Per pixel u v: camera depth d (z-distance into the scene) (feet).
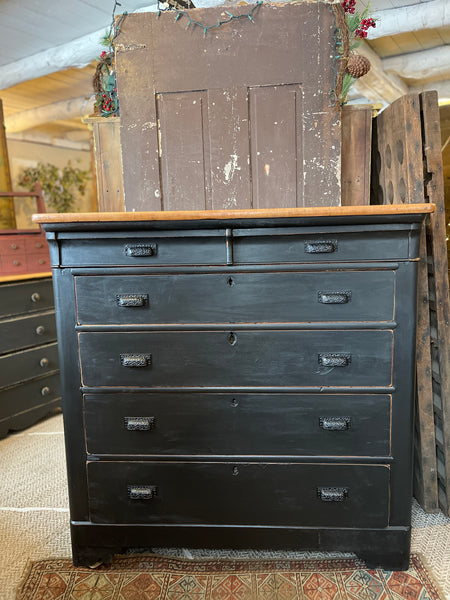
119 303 4.29
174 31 4.88
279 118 4.93
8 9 8.57
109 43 5.17
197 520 4.58
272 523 4.53
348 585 4.37
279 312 4.23
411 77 12.51
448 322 5.22
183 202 5.15
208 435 4.45
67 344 4.41
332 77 4.83
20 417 7.95
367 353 4.23
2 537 5.23
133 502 4.58
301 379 4.31
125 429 4.49
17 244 8.22
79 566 4.73
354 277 4.14
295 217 3.95
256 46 4.83
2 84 11.80
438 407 5.45
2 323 7.57
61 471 6.70
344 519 4.47
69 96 14.61
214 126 4.99
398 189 5.22
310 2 4.71
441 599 4.16
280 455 4.43
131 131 5.09
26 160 18.83
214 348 4.33
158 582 4.47
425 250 5.23
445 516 5.41
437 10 8.43
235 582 4.45
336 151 4.91
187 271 4.22
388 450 4.33
